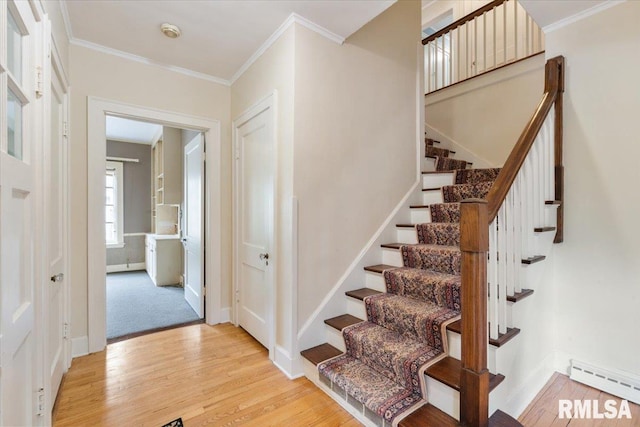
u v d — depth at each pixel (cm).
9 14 116
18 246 118
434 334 179
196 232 342
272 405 182
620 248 197
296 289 215
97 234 249
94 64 249
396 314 200
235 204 304
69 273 226
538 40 355
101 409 178
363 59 261
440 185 313
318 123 228
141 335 283
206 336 281
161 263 479
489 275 155
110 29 228
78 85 242
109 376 212
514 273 178
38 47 144
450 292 195
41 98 146
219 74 302
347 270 246
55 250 190
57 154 198
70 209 234
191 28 228
